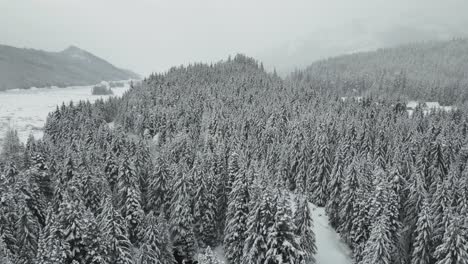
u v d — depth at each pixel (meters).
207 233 50.84
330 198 57.88
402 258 44.69
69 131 95.19
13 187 46.38
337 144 74.69
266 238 37.50
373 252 39.66
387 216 42.47
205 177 52.56
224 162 57.88
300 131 72.62
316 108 117.81
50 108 188.88
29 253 38.34
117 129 86.75
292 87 163.12
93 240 35.06
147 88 154.62
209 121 95.62
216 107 112.00
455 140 76.06
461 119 110.19
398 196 48.56
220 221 54.00
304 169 66.50
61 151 67.31
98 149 71.44
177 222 47.22
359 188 49.47
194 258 47.91
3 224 38.44
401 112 122.25
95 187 50.03
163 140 92.50
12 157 62.22
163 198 54.78
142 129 107.69
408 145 71.75
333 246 53.47
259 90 150.00
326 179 63.03
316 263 47.38
